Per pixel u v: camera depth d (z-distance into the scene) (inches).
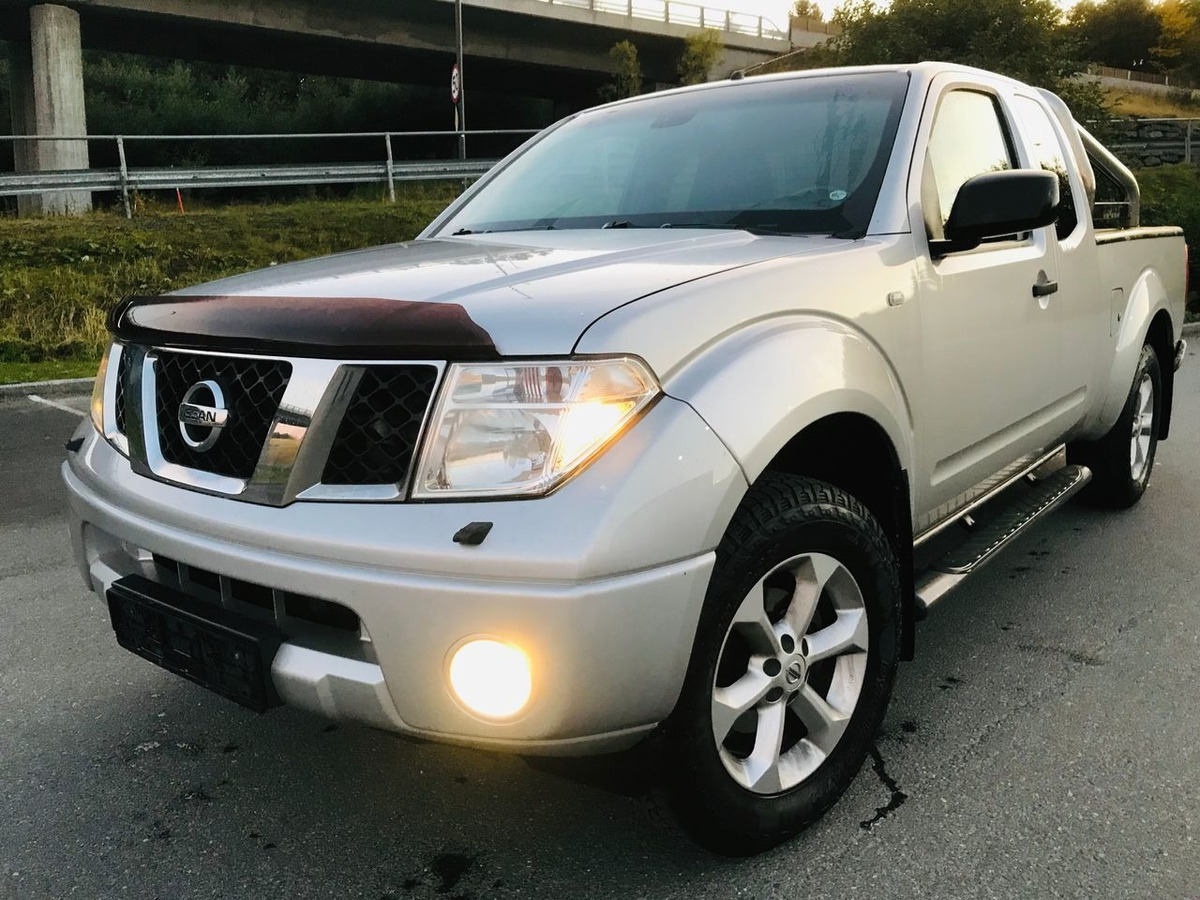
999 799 93.1
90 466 89.1
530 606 65.1
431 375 69.7
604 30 1646.2
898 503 96.3
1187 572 152.6
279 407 72.6
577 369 69.0
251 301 79.8
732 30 1790.1
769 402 75.9
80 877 84.4
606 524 66.2
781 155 114.1
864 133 111.1
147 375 84.3
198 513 76.0
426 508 68.3
